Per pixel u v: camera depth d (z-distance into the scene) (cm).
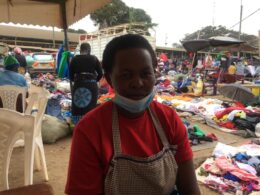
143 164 125
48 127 534
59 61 779
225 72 1481
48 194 165
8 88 440
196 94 1227
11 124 255
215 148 480
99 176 126
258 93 980
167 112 141
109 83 137
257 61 2778
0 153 256
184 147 143
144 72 126
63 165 430
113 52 129
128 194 126
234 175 366
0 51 1301
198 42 1384
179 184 147
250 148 489
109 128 129
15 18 803
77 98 548
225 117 687
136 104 128
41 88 450
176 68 2259
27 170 279
